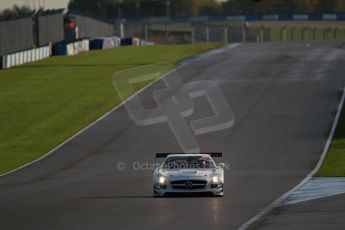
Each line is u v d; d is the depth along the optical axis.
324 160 145.88
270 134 178.25
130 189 114.12
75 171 141.88
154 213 85.06
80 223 78.62
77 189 116.12
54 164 152.12
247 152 158.25
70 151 166.75
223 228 73.38
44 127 197.88
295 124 189.75
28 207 94.31
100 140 178.38
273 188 112.56
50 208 92.56
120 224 77.12
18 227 76.94
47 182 127.69
